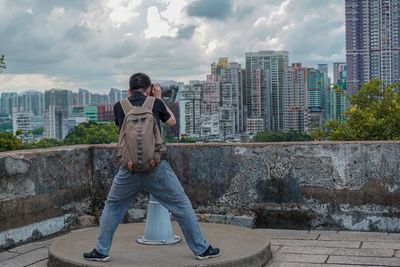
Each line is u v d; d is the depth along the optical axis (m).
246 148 6.39
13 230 5.78
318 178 6.14
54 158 6.34
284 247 5.47
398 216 5.92
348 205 6.06
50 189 6.27
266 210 6.33
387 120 12.28
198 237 4.71
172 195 4.61
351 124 12.73
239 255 4.80
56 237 6.21
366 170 5.99
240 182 6.42
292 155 6.23
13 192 5.79
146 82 4.68
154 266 4.57
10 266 5.04
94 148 6.90
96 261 4.71
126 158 4.41
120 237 5.64
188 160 6.60
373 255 5.07
